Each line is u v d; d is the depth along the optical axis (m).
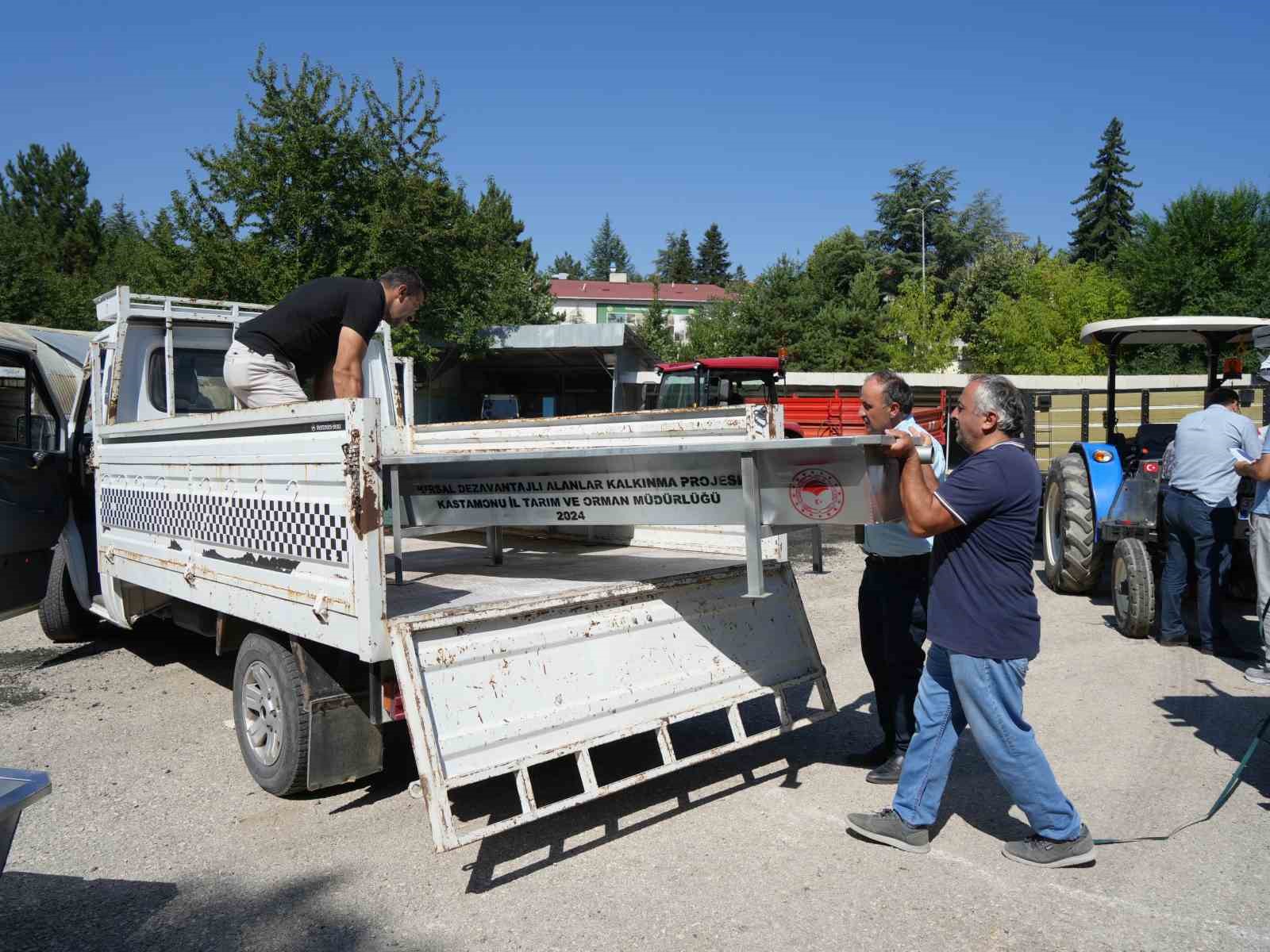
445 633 3.05
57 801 3.87
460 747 2.95
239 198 16.34
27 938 2.79
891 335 36.81
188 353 5.84
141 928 2.84
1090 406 10.32
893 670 3.95
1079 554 7.59
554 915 2.87
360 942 2.73
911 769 3.29
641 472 3.31
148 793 3.95
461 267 18.94
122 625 5.54
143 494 4.96
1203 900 2.91
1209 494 5.90
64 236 48.84
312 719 3.59
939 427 15.36
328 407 3.17
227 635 4.26
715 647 3.83
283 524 3.52
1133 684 5.39
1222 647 6.00
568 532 5.43
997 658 3.05
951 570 3.14
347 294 4.43
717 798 3.83
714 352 38.84
